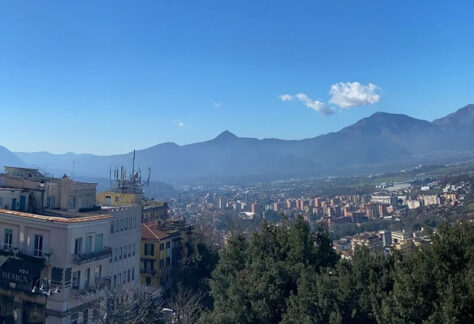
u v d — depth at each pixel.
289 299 33.09
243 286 36.56
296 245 38.72
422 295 26.00
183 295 56.75
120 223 59.56
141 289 48.09
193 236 77.75
